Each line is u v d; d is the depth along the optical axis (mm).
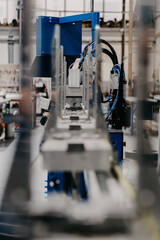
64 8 15250
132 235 1089
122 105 3797
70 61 5125
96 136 1971
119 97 3797
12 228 2131
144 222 1135
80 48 5113
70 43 5043
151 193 1476
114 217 1164
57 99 2504
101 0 15102
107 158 1603
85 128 2279
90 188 1388
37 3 1874
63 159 1594
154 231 1091
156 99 7211
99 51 2182
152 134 7629
